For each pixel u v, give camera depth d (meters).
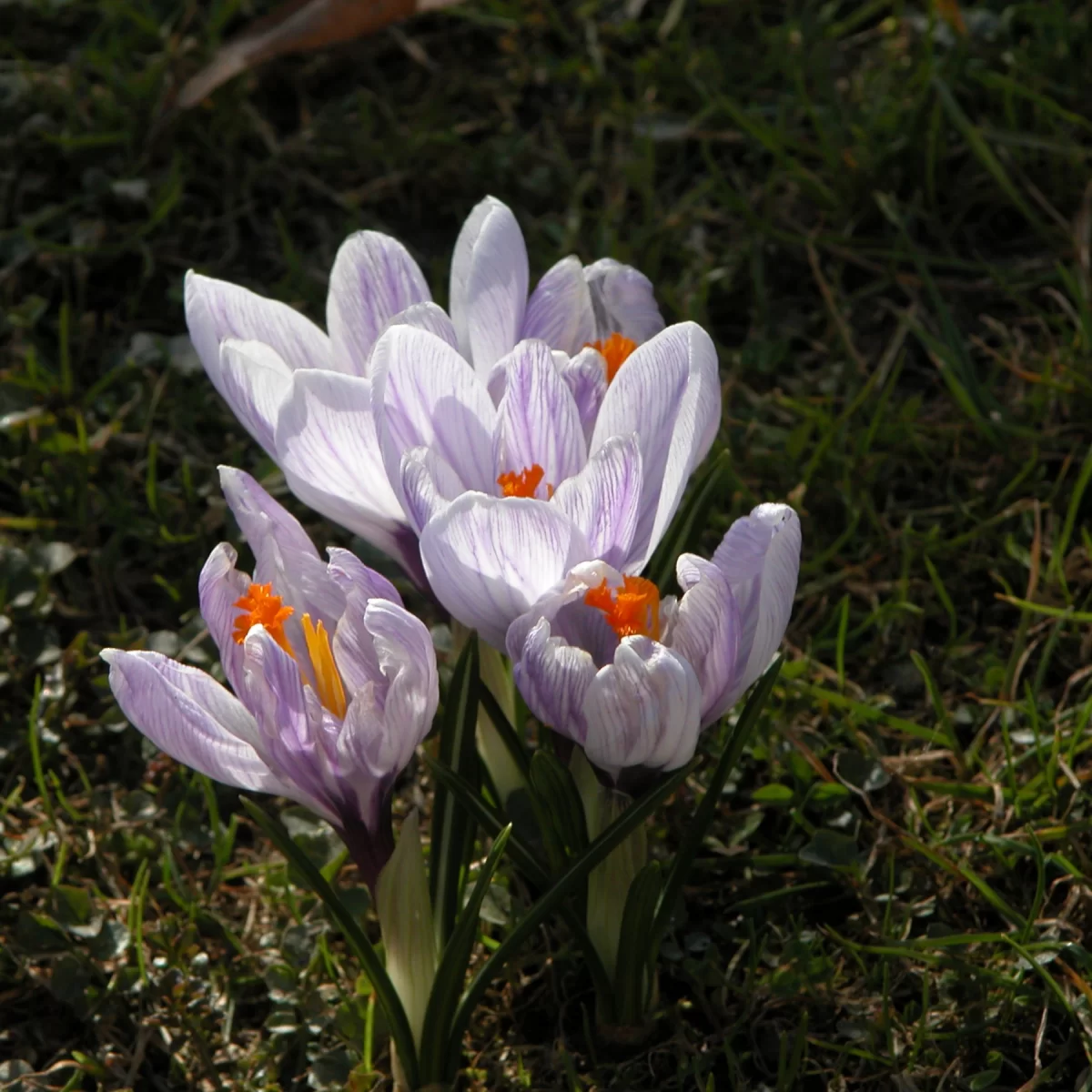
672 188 1.03
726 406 0.93
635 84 1.08
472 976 0.81
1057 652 0.87
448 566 0.74
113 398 0.94
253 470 0.93
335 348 0.79
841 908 0.83
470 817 0.78
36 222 0.98
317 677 0.75
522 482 0.75
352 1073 0.79
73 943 0.82
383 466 0.77
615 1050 0.79
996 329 0.94
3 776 0.86
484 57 1.12
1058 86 1.02
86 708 0.88
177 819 0.84
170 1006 0.81
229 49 0.96
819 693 0.85
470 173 1.03
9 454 0.92
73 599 0.90
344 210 1.03
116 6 1.08
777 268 0.98
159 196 0.99
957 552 0.89
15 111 1.04
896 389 0.94
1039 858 0.81
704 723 0.75
